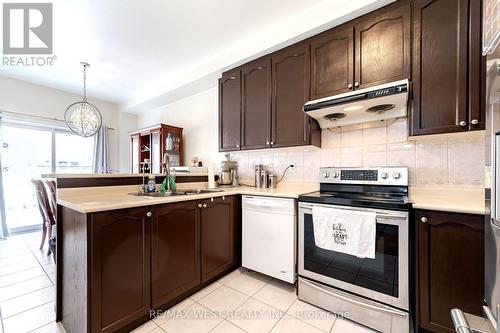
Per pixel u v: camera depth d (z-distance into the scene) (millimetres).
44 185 2680
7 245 3006
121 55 2660
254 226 2076
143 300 1408
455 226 1198
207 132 3332
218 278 2080
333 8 1770
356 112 1846
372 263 1438
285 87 2135
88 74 3211
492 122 738
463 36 1342
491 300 737
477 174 1535
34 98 3580
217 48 2504
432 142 1690
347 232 1483
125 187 1898
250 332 1392
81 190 1628
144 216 1416
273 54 2240
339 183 2000
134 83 3553
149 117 4449
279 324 1469
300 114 2035
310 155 2305
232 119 2561
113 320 1255
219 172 2912
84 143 4305
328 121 2098
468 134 1434
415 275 1312
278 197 1905
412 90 1498
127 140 4652
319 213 1608
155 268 1483
